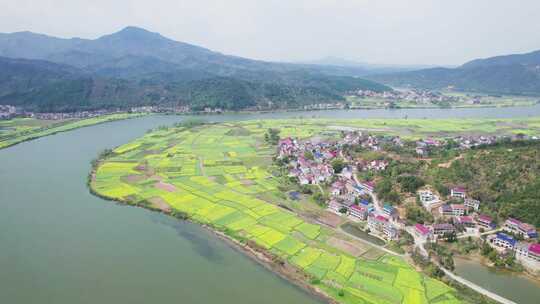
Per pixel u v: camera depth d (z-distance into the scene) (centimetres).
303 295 10025
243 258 12062
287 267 11406
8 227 14175
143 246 12825
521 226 12925
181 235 13738
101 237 13462
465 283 10525
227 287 10406
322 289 10225
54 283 10588
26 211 15762
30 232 13775
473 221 14025
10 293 10106
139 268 11394
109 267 11450
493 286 10419
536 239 12450
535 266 11369
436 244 12412
